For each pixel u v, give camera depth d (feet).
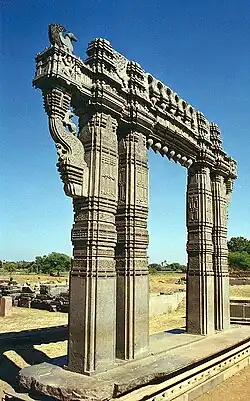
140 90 34.17
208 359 35.45
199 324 42.47
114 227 29.68
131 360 30.35
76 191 27.76
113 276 28.89
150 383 28.43
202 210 43.86
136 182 33.04
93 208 28.17
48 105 26.73
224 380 37.17
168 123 37.81
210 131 47.19
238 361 40.81
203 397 32.48
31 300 92.27
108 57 30.48
